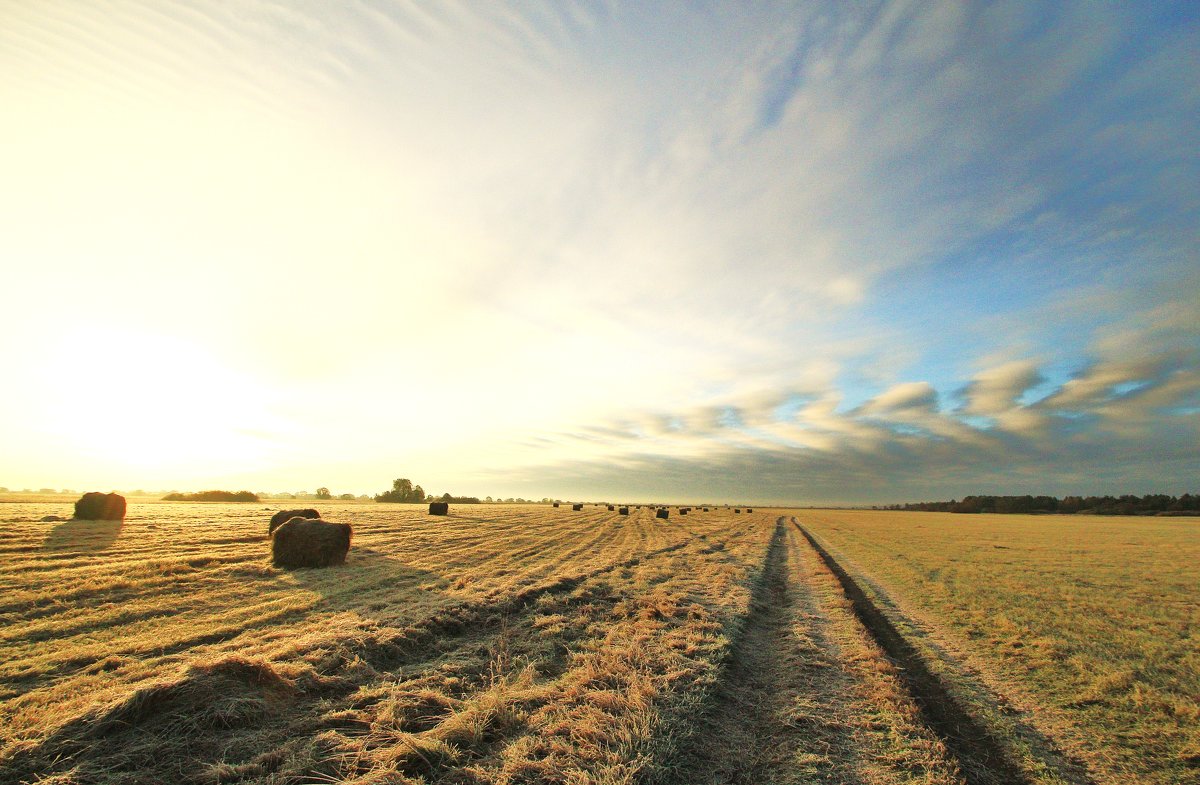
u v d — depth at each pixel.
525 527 37.41
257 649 8.45
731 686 8.34
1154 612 13.85
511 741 6.11
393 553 20.89
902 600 15.45
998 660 9.90
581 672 8.32
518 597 13.34
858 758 6.07
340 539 17.52
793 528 52.00
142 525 26.56
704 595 15.17
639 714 6.71
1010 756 6.27
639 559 22.59
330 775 5.16
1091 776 5.84
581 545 27.20
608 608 13.19
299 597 12.34
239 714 6.05
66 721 5.60
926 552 29.06
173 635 9.09
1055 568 22.38
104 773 4.89
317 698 6.98
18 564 14.36
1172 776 5.86
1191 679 8.84
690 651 9.66
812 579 19.50
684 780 5.46
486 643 9.86
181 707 5.97
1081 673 9.13
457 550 22.47
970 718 7.34
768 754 6.12
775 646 10.77
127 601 11.28
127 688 6.64
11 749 5.07
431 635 9.94
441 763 5.48
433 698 7.04
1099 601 15.23
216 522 30.14
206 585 13.34
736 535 39.03
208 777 4.95
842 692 8.16
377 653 8.68
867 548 31.52
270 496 126.12
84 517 28.53
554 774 5.30
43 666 7.45
